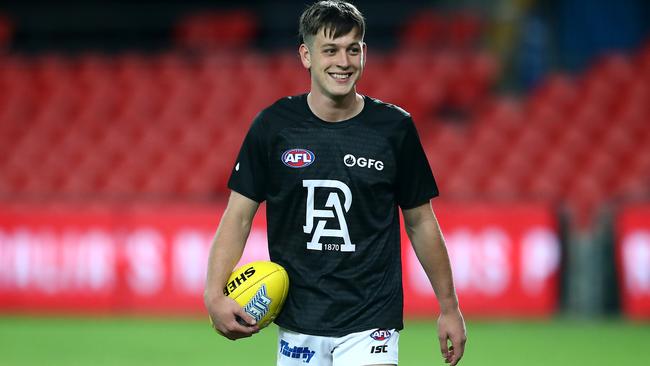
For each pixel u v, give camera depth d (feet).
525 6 209.67
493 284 136.26
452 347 52.80
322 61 49.26
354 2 238.27
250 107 196.95
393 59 204.23
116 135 194.49
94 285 144.25
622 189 158.30
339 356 50.72
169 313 142.10
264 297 50.37
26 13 248.52
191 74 209.15
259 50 234.17
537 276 135.64
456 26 218.38
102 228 144.46
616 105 183.21
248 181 51.39
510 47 207.31
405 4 237.04
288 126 50.75
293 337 51.47
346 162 50.16
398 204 52.65
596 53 207.21
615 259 136.36
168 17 249.14
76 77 212.84
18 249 146.51
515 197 141.90
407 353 109.29
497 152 172.96
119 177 180.24
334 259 50.55
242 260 136.67
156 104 201.87
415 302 135.64
